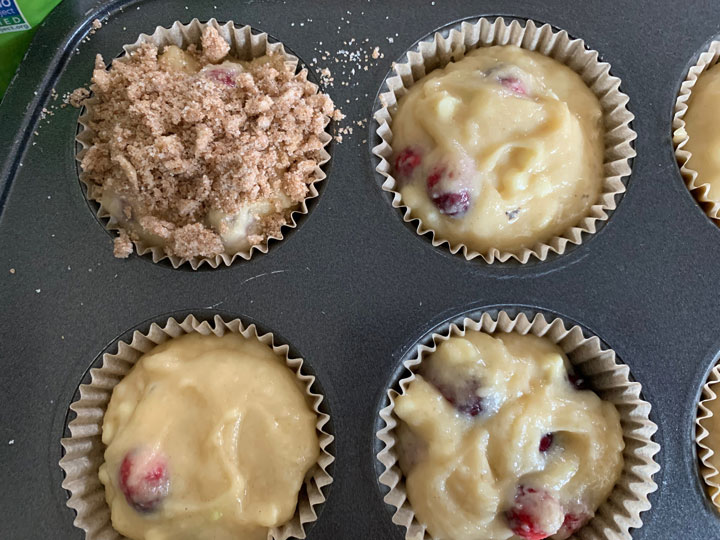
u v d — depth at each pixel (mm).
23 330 144
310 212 151
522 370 144
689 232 152
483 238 151
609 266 150
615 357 147
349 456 141
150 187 145
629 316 148
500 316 149
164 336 152
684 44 163
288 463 137
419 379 145
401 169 157
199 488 133
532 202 151
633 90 160
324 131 155
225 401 137
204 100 143
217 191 146
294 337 145
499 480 137
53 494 139
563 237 156
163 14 161
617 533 138
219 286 147
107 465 138
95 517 141
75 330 145
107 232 150
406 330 146
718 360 149
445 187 148
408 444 146
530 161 148
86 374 145
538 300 149
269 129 148
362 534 138
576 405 145
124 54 159
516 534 139
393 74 160
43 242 148
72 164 153
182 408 138
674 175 155
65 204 151
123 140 145
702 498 144
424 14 162
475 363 142
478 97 152
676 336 148
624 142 156
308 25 161
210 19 160
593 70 163
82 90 155
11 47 162
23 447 140
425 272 149
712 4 165
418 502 140
